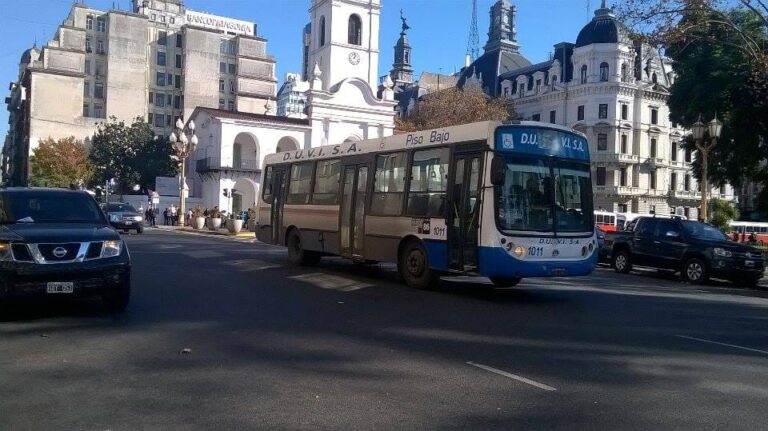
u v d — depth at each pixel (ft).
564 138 42.06
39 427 16.72
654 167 231.91
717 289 58.08
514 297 42.83
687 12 67.31
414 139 46.44
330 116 198.39
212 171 189.98
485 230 39.14
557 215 40.91
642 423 17.83
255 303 36.83
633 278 65.05
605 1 231.09
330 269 56.24
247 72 304.09
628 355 26.22
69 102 272.10
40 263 29.43
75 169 232.32
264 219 65.87
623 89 223.51
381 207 48.70
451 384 21.21
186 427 16.80
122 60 285.02
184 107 293.43
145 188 230.07
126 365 22.85
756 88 81.30
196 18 341.82
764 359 26.37
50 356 24.03
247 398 19.34
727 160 118.11
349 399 19.42
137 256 65.16
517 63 275.18
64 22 287.89
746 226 182.09
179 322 30.73
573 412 18.63
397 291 43.55
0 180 435.12
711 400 20.22
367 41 204.64
